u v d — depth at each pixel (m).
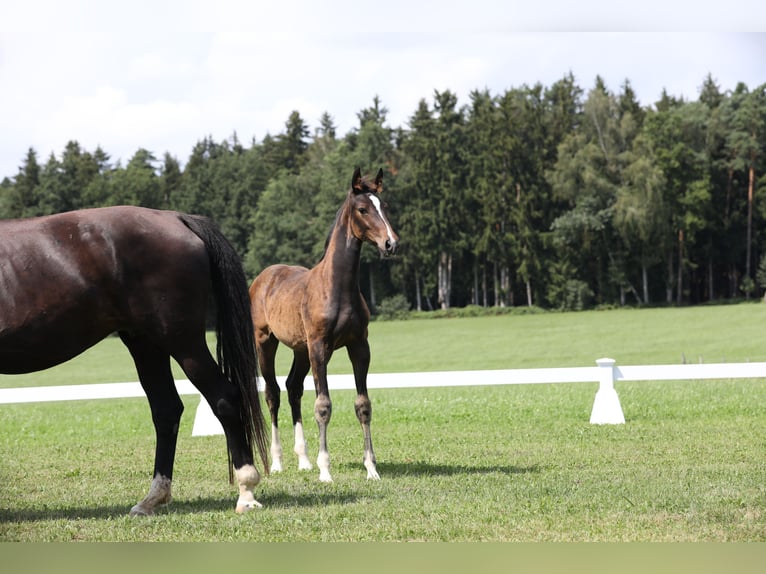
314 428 14.65
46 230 7.31
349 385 15.50
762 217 93.06
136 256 7.36
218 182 114.69
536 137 98.44
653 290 95.81
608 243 91.31
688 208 91.44
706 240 94.88
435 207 95.06
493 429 13.57
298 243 102.62
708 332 60.91
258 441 7.66
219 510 7.79
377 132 99.94
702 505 7.57
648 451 10.83
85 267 7.25
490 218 93.12
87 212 7.46
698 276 97.19
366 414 9.65
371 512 7.54
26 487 9.39
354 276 9.48
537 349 55.22
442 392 22.53
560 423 14.02
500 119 95.94
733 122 93.88
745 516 7.22
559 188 91.06
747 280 91.62
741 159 92.31
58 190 107.75
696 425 13.12
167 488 7.86
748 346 50.81
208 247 7.76
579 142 90.75
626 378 14.50
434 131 97.38
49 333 7.22
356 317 9.49
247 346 7.71
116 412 20.47
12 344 7.15
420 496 8.21
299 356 10.65
